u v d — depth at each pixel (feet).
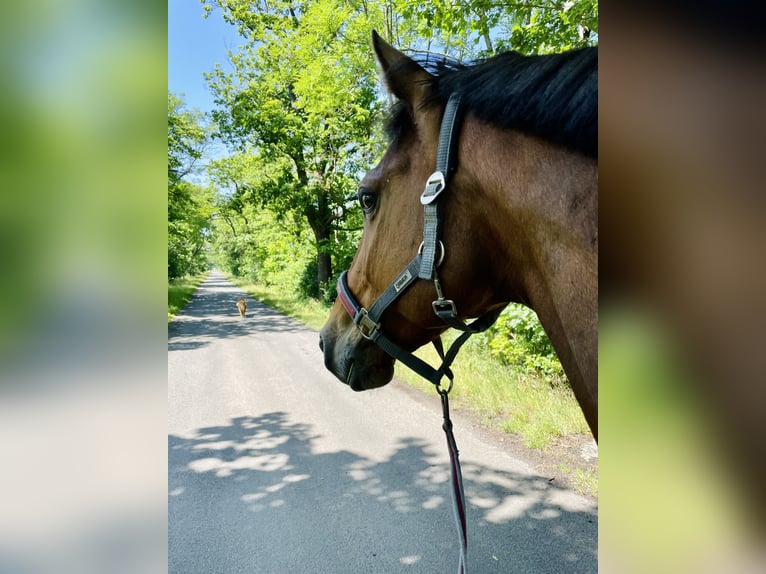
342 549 8.48
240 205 65.31
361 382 4.48
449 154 3.26
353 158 52.37
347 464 12.16
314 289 66.33
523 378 17.63
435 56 3.82
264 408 17.51
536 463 11.65
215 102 56.65
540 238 2.94
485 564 7.93
